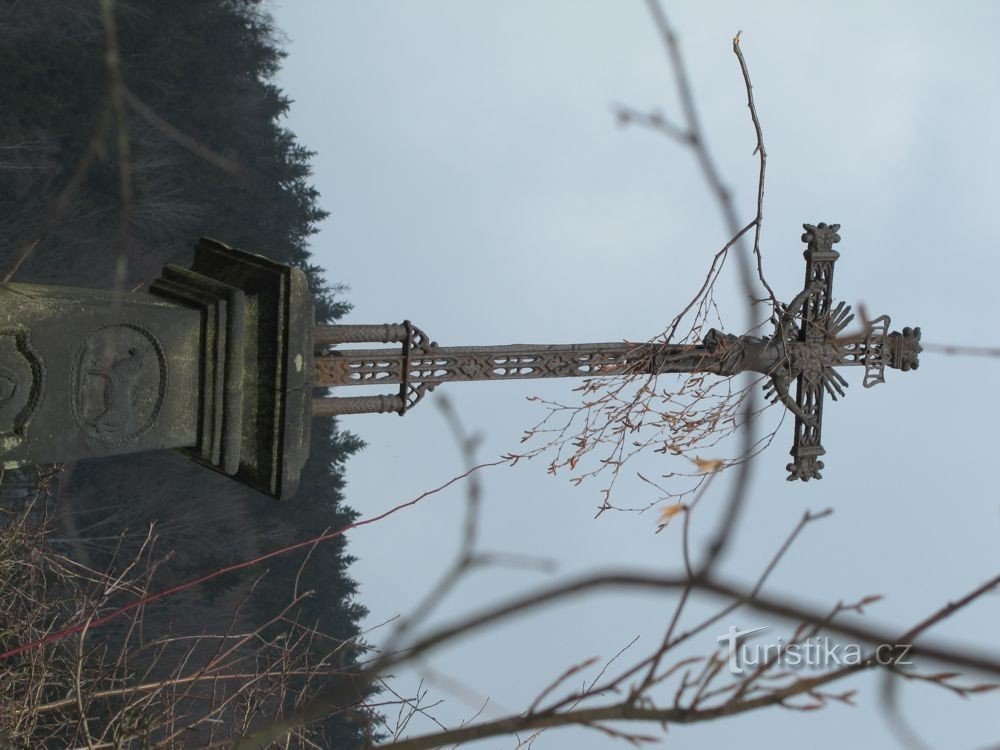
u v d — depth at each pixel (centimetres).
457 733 241
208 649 2630
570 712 232
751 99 476
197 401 836
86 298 788
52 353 765
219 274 891
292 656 946
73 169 2681
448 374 920
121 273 250
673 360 941
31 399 761
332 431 3828
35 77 2656
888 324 988
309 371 867
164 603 2525
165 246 3031
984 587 183
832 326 977
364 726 298
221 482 3111
